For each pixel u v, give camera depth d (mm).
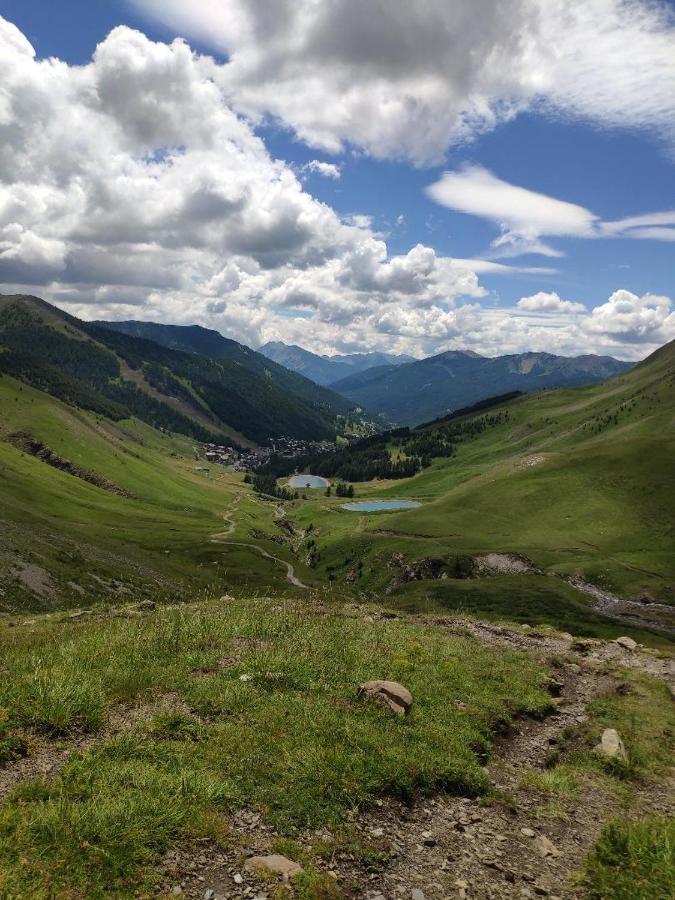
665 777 13289
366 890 8086
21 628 23562
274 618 22609
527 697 17078
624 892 8086
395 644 20531
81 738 10969
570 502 173250
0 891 6715
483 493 194125
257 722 12211
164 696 13312
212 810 8969
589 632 87000
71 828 7898
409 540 160500
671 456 186750
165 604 29141
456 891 8305
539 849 9617
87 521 136250
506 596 103000
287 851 8422
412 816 10188
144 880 7375
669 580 120062
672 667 24078
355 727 12375
